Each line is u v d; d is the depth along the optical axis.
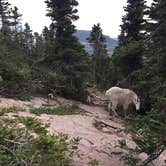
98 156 10.42
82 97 22.23
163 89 16.75
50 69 23.06
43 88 21.80
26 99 18.20
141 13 24.67
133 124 9.97
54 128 11.90
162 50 18.70
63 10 23.33
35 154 6.48
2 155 6.16
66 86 22.08
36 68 22.22
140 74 19.36
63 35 23.86
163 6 18.95
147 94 18.03
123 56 21.78
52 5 23.67
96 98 24.36
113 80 24.31
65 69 22.81
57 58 23.31
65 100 21.16
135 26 24.91
